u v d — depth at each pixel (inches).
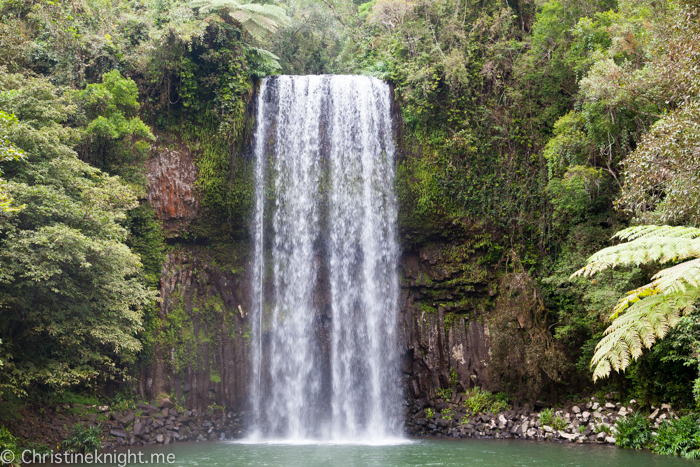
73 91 914.1
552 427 857.5
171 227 1022.4
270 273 1049.5
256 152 1076.5
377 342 1047.0
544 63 1053.8
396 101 1108.5
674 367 781.3
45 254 641.6
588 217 935.7
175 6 1109.7
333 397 1021.8
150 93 1052.5
